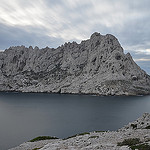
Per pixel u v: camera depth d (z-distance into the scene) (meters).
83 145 24.00
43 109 149.25
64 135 71.62
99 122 96.38
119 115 118.00
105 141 24.72
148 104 178.88
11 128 84.19
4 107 161.62
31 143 41.62
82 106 165.62
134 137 24.31
